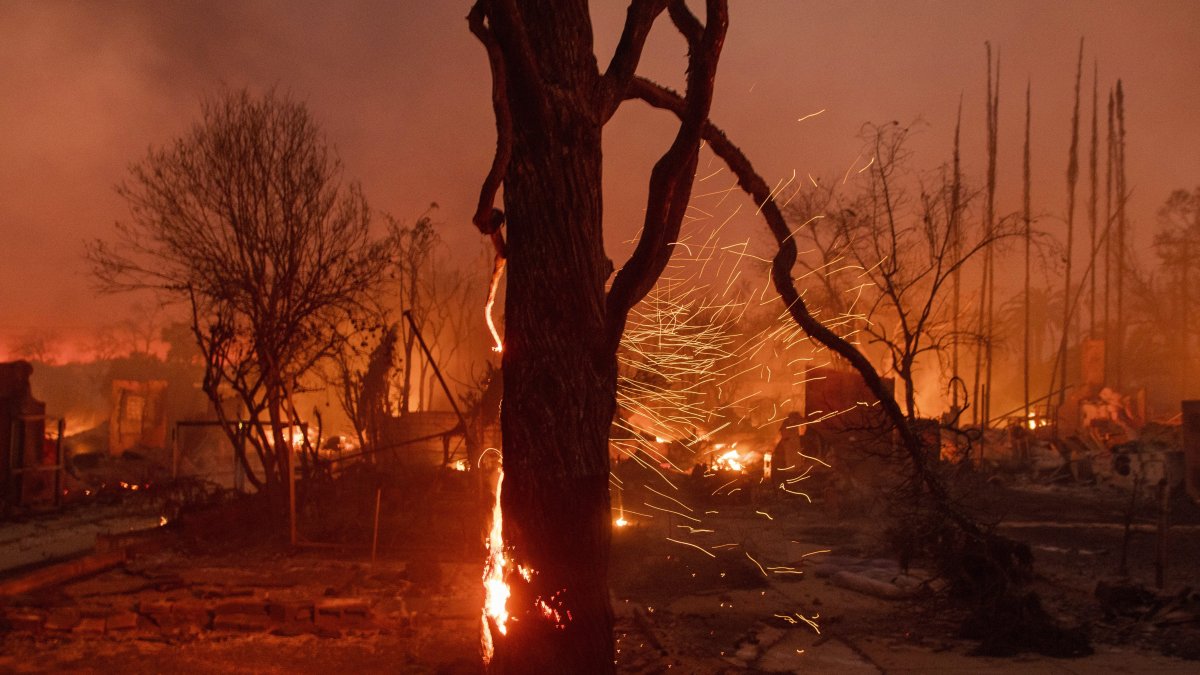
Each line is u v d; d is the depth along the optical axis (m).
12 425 18.78
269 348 15.58
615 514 17.55
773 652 8.01
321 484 15.29
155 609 8.39
